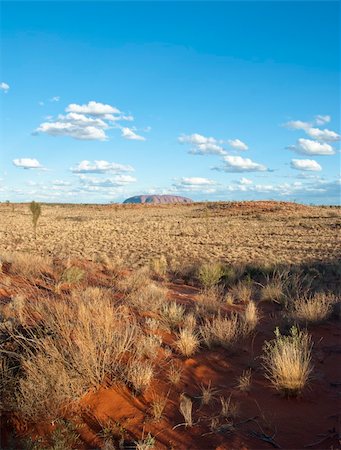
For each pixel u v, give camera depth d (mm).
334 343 7410
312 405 5031
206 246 35344
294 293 12070
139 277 13570
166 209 100875
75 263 18578
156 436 4379
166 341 7172
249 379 5730
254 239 42219
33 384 4844
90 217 82062
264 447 4145
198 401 5082
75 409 4934
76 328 6117
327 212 78250
